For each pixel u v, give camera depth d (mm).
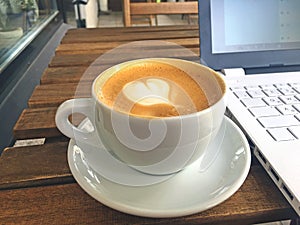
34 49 738
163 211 236
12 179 289
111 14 4504
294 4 485
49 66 584
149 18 1849
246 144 305
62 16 1236
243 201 257
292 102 381
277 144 304
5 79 536
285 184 258
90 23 2688
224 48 479
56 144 343
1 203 261
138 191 261
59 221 244
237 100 387
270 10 483
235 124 342
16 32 731
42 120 391
